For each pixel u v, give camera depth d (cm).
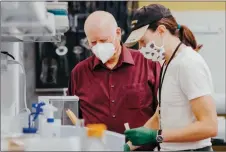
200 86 200
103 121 290
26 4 167
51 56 448
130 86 290
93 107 295
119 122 289
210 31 471
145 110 288
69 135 170
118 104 291
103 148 162
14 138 160
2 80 205
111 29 264
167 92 212
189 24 471
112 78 295
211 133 198
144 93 289
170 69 212
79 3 439
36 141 147
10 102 219
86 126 171
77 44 447
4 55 214
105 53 261
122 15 432
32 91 450
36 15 171
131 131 206
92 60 304
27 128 178
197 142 210
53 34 193
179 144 211
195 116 204
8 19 171
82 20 442
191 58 206
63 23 209
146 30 219
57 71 449
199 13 473
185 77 203
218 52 472
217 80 468
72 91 306
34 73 450
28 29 181
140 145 209
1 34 189
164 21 218
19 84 251
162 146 214
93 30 261
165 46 218
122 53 296
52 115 188
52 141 147
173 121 212
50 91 452
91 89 298
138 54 296
